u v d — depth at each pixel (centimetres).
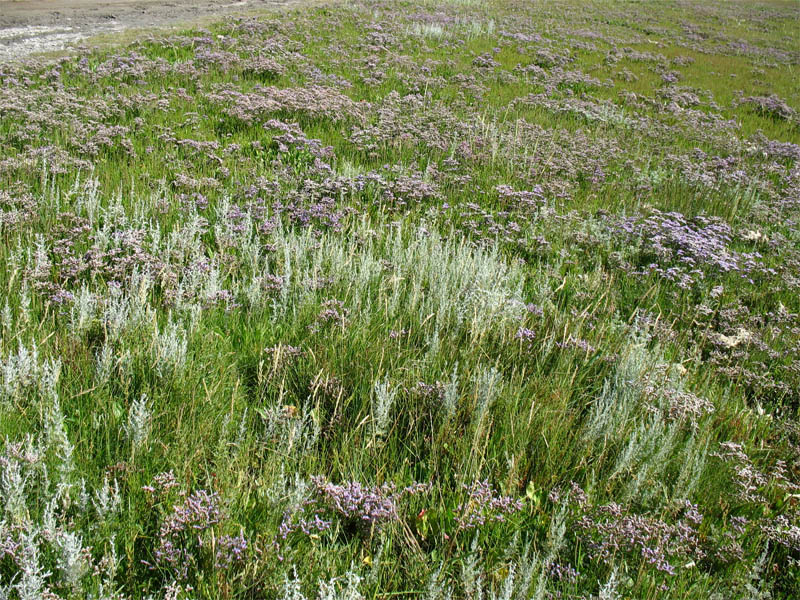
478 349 456
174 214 646
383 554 307
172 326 432
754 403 486
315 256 573
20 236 540
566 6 3038
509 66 1642
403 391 411
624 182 925
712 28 2912
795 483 400
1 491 294
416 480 363
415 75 1427
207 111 1030
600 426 380
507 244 682
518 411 404
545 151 990
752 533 348
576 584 299
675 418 422
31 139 816
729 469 384
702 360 537
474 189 824
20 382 364
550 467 364
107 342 401
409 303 506
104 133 838
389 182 793
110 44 1496
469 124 1075
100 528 289
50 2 2191
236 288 512
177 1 2306
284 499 313
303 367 425
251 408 388
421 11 2281
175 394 382
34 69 1202
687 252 687
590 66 1800
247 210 676
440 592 278
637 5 3481
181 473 328
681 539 322
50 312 460
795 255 726
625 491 353
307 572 287
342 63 1457
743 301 634
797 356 539
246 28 1686
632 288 623
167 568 283
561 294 595
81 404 367
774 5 4216
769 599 312
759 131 1354
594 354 480
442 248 608
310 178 792
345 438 366
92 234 585
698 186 920
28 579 248
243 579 276
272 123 952
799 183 1010
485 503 330
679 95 1589
